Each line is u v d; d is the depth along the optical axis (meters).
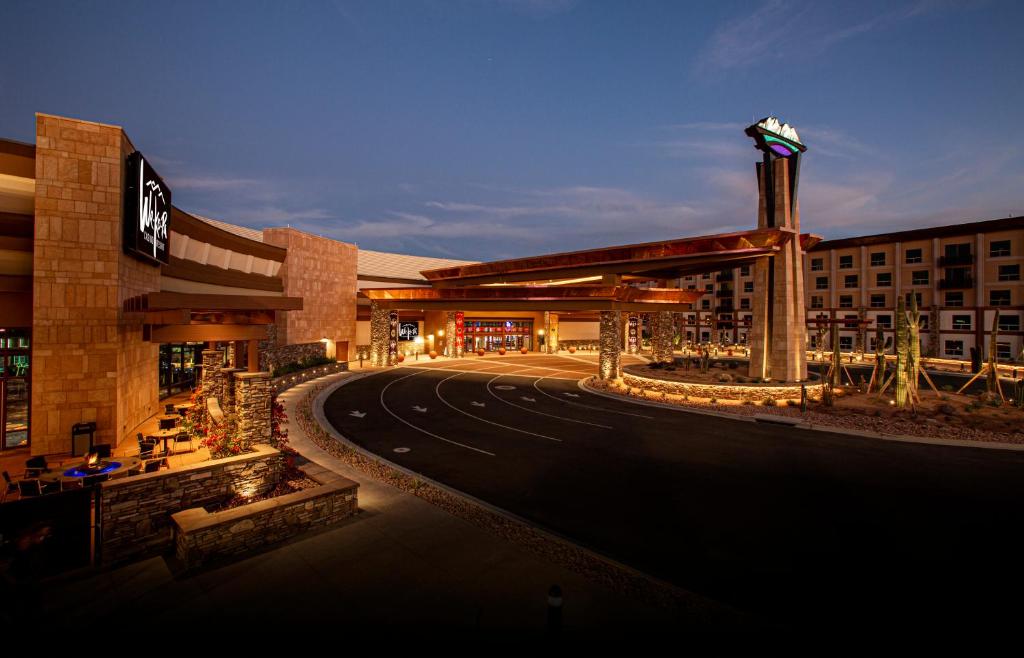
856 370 45.41
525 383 36.59
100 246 15.38
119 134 15.70
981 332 51.62
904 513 12.45
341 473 14.94
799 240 30.50
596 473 15.59
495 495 13.57
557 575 8.98
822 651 7.03
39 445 14.58
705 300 82.06
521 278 46.47
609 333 37.19
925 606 8.32
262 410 13.04
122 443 16.17
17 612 7.07
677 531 11.30
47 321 14.68
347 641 7.04
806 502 13.18
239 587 8.44
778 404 27.03
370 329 51.41
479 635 7.20
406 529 10.88
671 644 7.06
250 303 19.86
